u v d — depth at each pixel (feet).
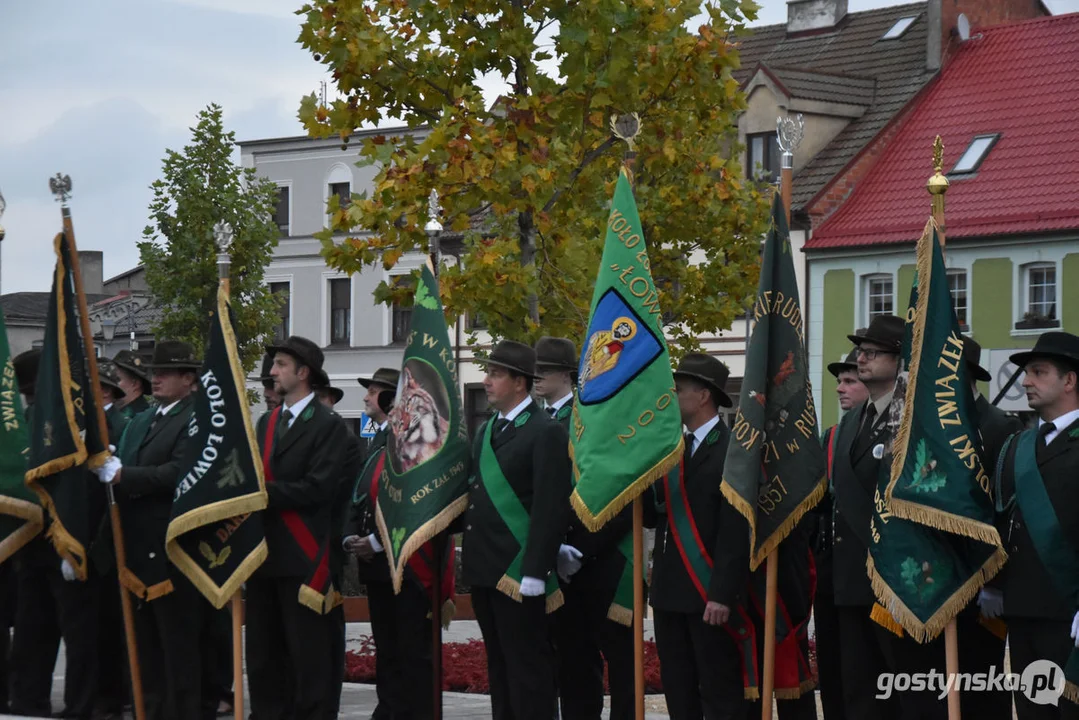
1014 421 28.73
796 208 110.73
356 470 36.76
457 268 49.85
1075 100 108.47
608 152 53.88
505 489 31.78
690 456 30.17
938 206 27.50
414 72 49.73
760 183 75.10
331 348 148.25
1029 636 26.20
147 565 34.55
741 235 59.93
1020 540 26.30
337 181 147.64
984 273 103.81
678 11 50.19
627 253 30.58
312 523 33.94
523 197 49.67
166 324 114.73
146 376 40.16
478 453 32.60
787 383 29.48
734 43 55.57
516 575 31.40
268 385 41.37
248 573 32.96
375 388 40.63
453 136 48.24
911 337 27.22
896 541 26.99
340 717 38.91
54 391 34.53
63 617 37.09
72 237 34.99
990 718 28.63
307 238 148.66
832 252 109.50
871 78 119.44
